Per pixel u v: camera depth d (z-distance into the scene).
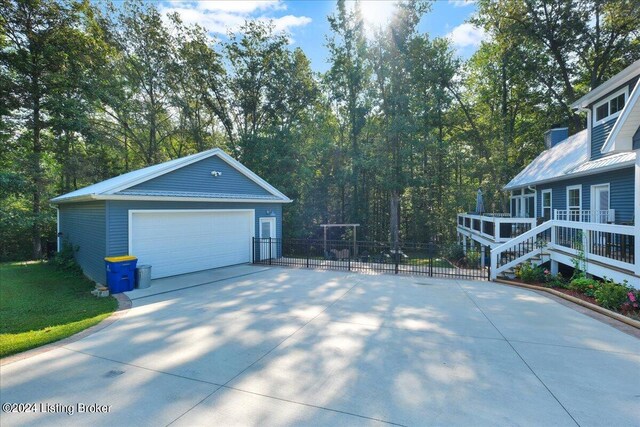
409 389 3.44
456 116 22.66
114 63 19.91
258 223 13.60
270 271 11.10
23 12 15.72
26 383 3.61
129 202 9.19
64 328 5.51
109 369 3.94
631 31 16.80
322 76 24.14
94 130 18.84
